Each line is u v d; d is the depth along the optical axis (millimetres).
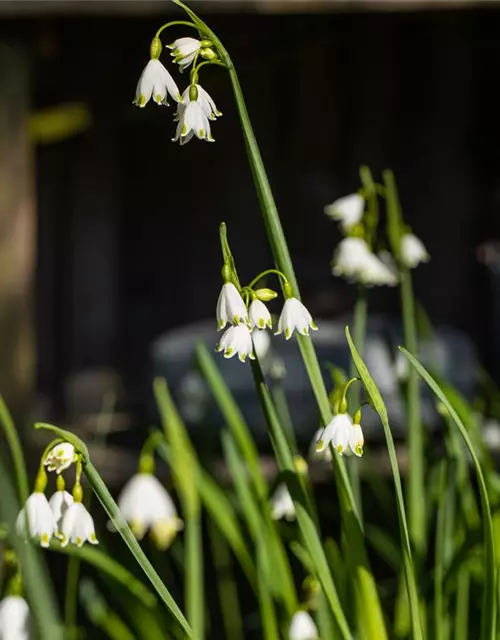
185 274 5457
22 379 3525
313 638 2111
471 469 3166
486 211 5383
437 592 2121
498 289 5238
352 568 1746
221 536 3508
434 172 5391
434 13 3627
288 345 4332
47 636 1566
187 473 2266
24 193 3572
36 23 3590
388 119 5387
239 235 5426
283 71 5297
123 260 5449
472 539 2098
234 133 5387
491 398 3152
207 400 4062
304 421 4289
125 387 5352
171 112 4762
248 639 3680
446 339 4680
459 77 5359
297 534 2730
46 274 5414
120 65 4387
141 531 2232
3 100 3561
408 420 2418
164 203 5441
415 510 2377
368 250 2645
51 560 3646
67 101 4492
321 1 3365
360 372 1500
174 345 4930
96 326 5434
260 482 2379
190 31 4160
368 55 5332
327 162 5371
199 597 2289
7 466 3221
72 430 4902
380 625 1760
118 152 5406
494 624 1670
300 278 5289
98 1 3359
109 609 3154
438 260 5332
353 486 2098
